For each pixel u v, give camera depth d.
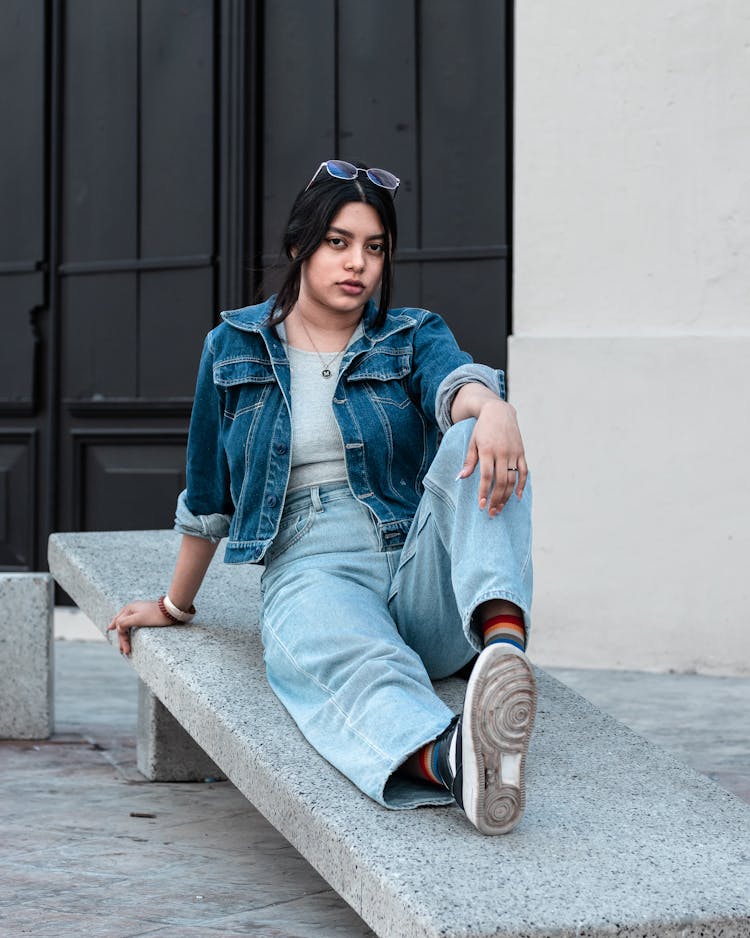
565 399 5.67
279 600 2.78
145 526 6.81
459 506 2.46
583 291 5.71
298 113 6.50
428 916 1.94
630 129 5.62
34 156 7.01
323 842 2.26
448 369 2.78
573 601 5.68
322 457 2.87
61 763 3.96
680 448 5.52
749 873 2.14
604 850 2.20
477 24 6.14
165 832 3.17
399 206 6.30
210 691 2.79
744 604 5.44
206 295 6.66
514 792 2.20
